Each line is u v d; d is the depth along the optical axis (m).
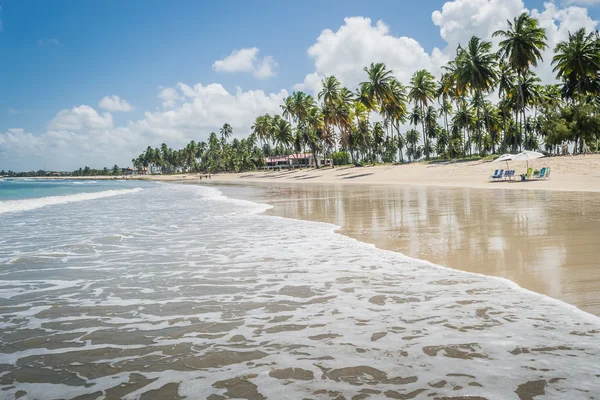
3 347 3.85
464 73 50.78
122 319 4.57
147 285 5.97
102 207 22.03
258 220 13.82
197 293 5.48
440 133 105.00
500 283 5.39
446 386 2.88
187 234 10.93
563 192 20.14
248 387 2.98
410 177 44.88
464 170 41.59
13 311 4.92
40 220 15.72
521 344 3.50
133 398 2.88
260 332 4.04
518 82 48.94
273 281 5.96
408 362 3.26
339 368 3.22
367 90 61.53
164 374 3.24
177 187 57.03
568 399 2.66
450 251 7.52
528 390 2.79
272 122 108.69
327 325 4.14
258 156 142.38
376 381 2.99
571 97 51.69
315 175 67.75
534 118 86.31
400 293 5.12
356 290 5.33
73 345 3.87
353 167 70.81
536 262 6.34
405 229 10.38
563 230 9.05
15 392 3.00
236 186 52.19
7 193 45.72
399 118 65.31
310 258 7.46
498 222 10.72
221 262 7.38
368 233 10.10
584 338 3.58
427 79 61.91
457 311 4.37
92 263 7.58
